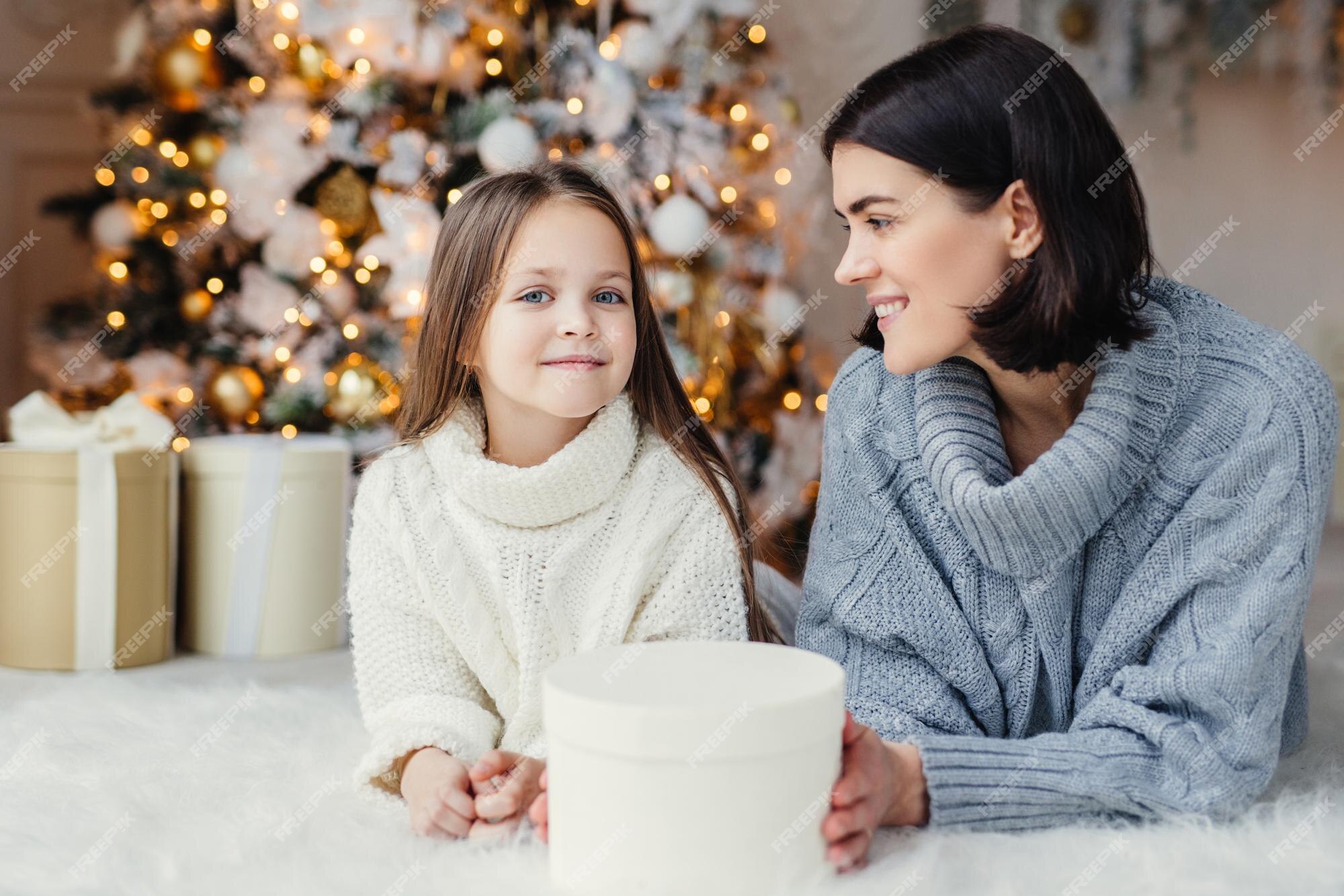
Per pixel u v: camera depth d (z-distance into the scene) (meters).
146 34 2.30
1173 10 2.73
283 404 2.07
